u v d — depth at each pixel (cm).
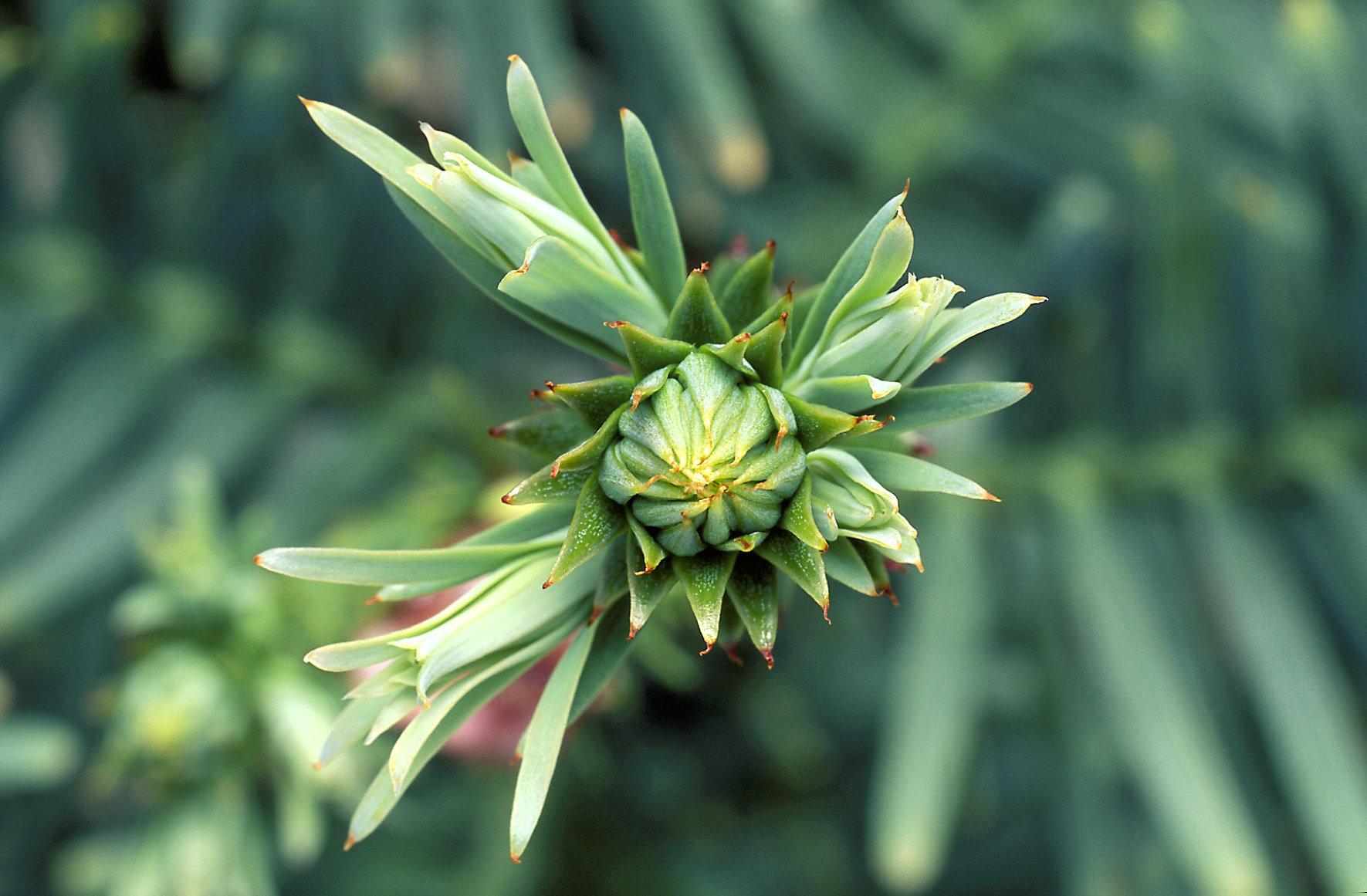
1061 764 36
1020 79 43
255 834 28
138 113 45
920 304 21
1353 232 32
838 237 43
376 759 28
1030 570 36
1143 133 38
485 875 42
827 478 22
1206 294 32
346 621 28
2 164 37
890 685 44
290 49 38
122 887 27
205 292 39
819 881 46
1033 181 43
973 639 34
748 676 42
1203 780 31
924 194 44
